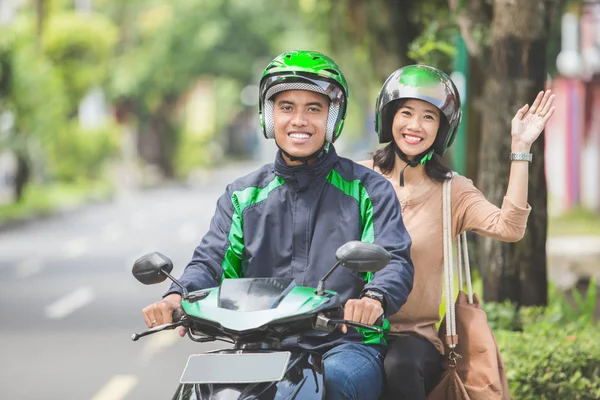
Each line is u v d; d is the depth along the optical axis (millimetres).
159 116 77500
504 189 10969
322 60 6051
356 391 5742
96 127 59250
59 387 12766
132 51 72000
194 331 5824
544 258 11195
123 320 17719
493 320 10625
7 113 44156
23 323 17453
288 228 6164
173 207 49438
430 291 6848
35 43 45500
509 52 10820
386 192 6145
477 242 12547
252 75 80375
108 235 34969
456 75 17656
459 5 12383
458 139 18047
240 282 5551
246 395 5148
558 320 10773
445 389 6719
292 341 6062
